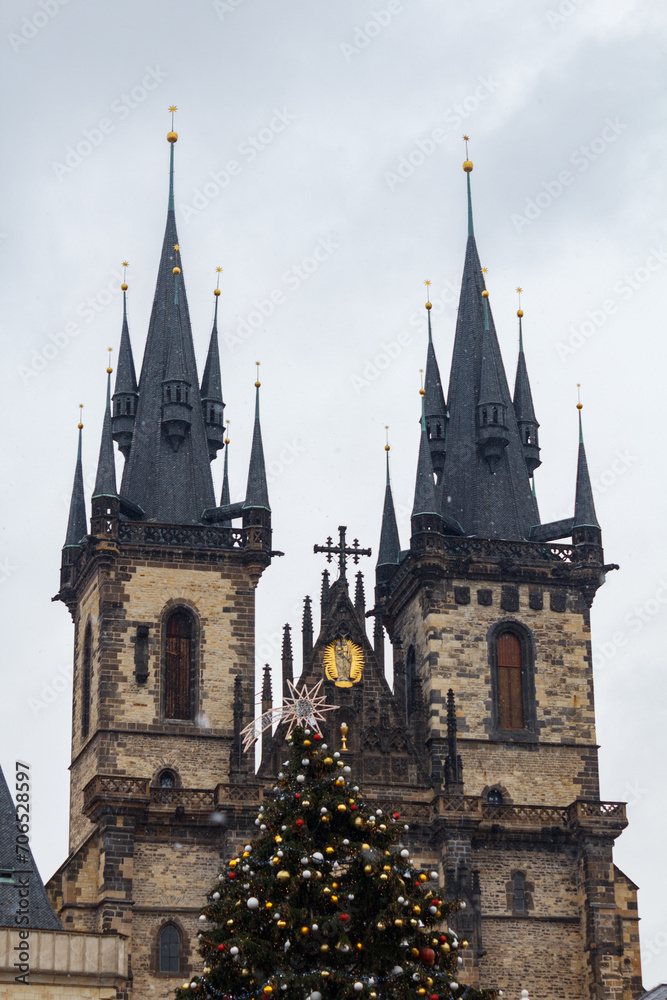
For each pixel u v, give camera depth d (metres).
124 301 159.25
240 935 86.25
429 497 149.00
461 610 147.75
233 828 137.38
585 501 151.75
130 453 151.50
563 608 149.62
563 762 146.00
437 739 143.75
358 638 146.12
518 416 160.75
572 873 143.12
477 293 160.88
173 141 161.38
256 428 150.00
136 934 135.00
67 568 155.12
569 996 139.88
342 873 94.75
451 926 136.88
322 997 84.31
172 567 145.38
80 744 146.88
